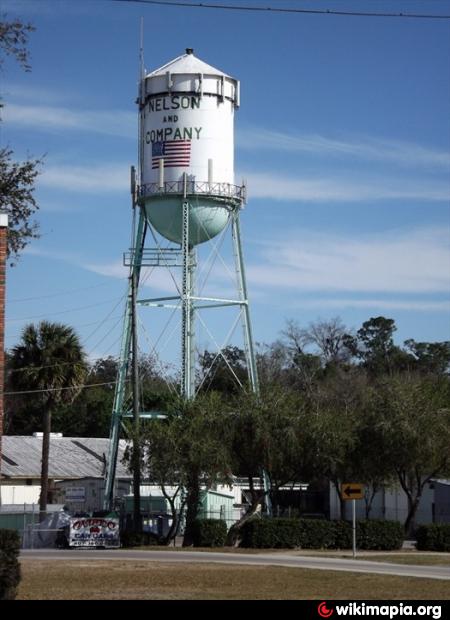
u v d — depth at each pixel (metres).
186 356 53.72
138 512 51.25
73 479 70.50
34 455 73.12
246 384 56.97
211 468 49.56
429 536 48.19
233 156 55.28
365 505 69.75
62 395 61.50
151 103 54.59
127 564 36.81
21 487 70.69
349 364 101.88
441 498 67.88
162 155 54.12
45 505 61.41
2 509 63.06
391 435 51.62
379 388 54.75
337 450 50.72
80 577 31.97
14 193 37.31
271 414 50.19
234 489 66.44
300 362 97.50
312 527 48.53
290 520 48.41
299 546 48.34
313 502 76.94
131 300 52.69
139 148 55.34
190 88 53.94
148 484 59.41
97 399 95.50
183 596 27.75
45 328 61.19
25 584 29.91
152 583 30.64
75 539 48.56
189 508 50.81
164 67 55.22
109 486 56.34
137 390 51.75
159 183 53.94
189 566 36.19
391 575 33.75
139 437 50.66
